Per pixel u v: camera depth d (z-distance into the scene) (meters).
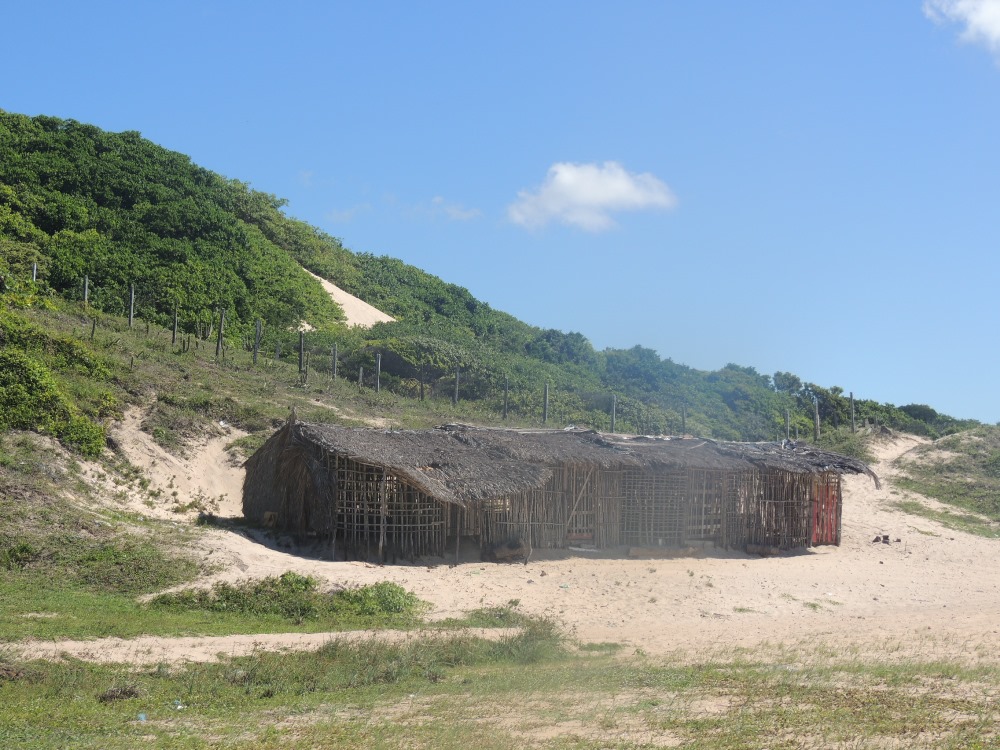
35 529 18.59
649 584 21.67
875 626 18.72
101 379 28.06
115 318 36.44
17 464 21.02
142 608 16.41
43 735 10.02
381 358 42.25
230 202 56.22
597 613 19.02
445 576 20.73
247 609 16.98
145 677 12.54
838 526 29.08
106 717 10.86
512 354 54.06
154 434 26.72
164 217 47.66
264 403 31.34
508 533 23.58
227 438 28.41
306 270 57.16
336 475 21.58
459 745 10.12
